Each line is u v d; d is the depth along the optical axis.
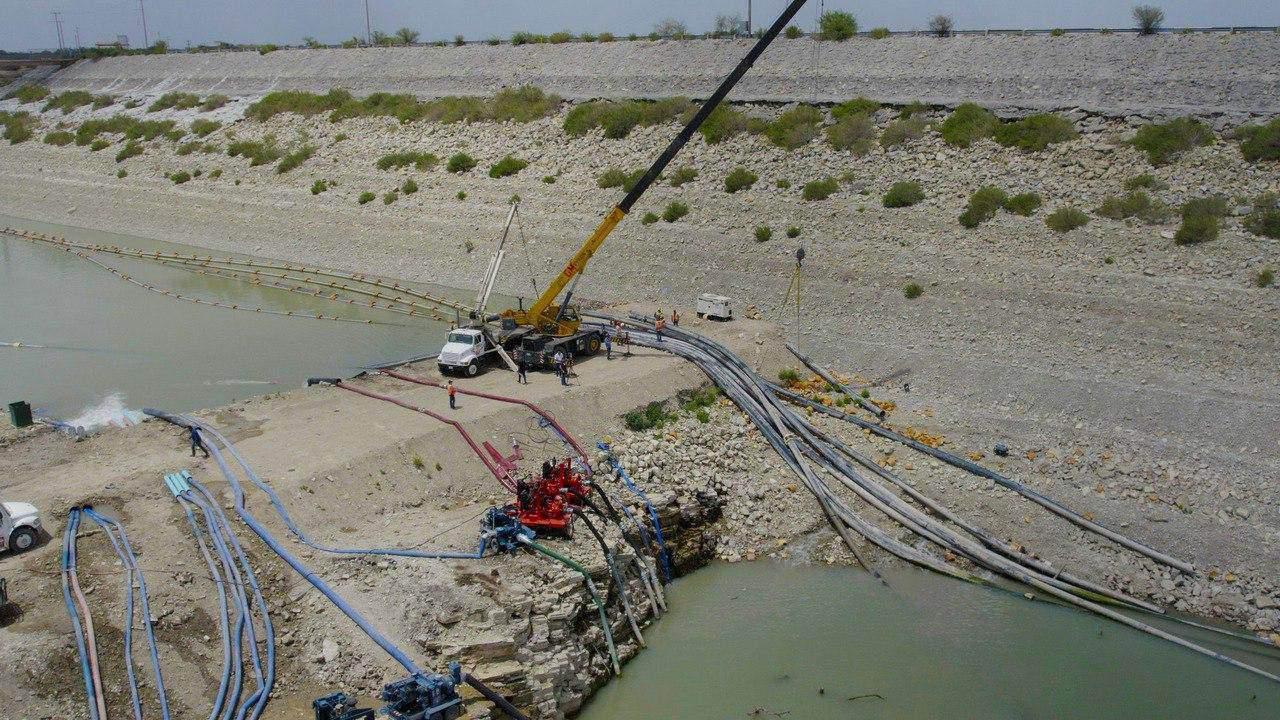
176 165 82.25
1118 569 29.03
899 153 54.25
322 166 74.81
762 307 47.69
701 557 30.02
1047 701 23.61
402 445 29.41
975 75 59.53
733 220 53.44
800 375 41.34
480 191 65.00
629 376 36.94
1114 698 23.80
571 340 38.91
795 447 34.25
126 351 45.12
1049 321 40.72
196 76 105.94
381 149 75.25
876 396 39.47
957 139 53.50
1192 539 29.55
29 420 31.95
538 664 21.69
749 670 24.64
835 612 27.34
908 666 24.91
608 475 31.05
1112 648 25.92
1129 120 50.78
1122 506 31.19
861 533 30.98
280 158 77.81
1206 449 33.22
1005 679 24.45
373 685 20.25
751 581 28.97
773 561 30.05
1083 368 38.19
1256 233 41.56
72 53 129.62
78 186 84.00
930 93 59.66
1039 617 27.34
